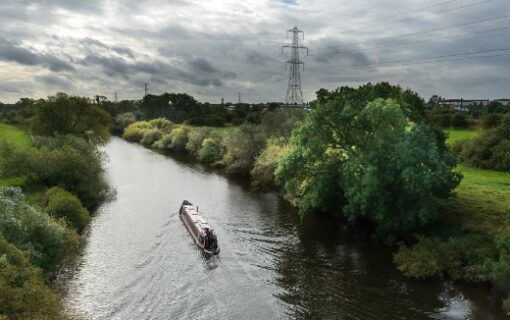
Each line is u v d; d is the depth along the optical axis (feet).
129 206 194.80
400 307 105.19
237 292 113.70
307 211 165.78
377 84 173.88
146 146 449.06
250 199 211.20
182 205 182.70
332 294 112.27
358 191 138.62
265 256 137.28
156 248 143.33
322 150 150.82
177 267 128.57
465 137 262.47
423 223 134.31
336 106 151.23
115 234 155.84
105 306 105.29
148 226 165.78
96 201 200.34
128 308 104.83
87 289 113.29
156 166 312.09
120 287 115.14
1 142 204.13
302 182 167.94
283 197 211.20
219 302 108.47
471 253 118.83
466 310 102.73
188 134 394.93
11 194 116.78
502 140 210.38
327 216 178.19
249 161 271.49
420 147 134.41
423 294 111.14
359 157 142.31
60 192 164.45
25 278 83.61
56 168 189.78
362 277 121.60
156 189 231.91
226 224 169.78
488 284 112.37
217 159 321.32
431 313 102.27
